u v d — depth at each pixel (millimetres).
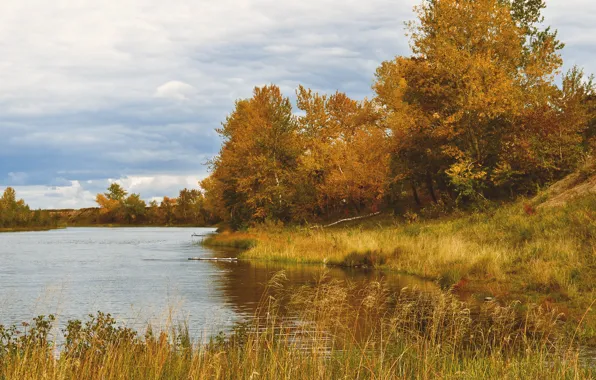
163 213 179375
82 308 17141
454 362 8977
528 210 27094
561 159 34875
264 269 28031
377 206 52594
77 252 45969
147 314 15703
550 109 37062
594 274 16938
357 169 48000
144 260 36312
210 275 25984
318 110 55969
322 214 59125
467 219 31672
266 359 8750
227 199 58781
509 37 38625
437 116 38188
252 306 16766
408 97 43750
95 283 23516
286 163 53188
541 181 36344
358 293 17859
